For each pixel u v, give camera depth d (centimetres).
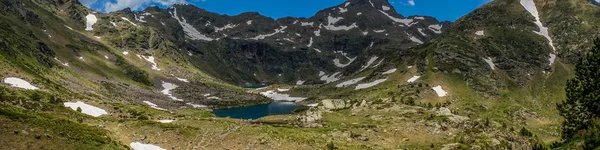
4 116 4900
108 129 6750
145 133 6706
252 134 6838
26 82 11494
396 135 7956
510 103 17175
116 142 5528
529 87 19200
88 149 4869
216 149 6172
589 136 5194
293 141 6625
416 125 8538
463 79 19200
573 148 5650
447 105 16550
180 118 8738
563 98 18000
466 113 15875
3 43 15300
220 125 7619
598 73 7200
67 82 15912
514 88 18962
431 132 8106
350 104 13462
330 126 9512
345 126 8962
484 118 15300
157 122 7331
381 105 12112
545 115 16312
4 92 8819
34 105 8181
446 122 8788
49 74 15825
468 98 17375
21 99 8269
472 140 7394
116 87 19650
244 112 19575
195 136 6731
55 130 5031
